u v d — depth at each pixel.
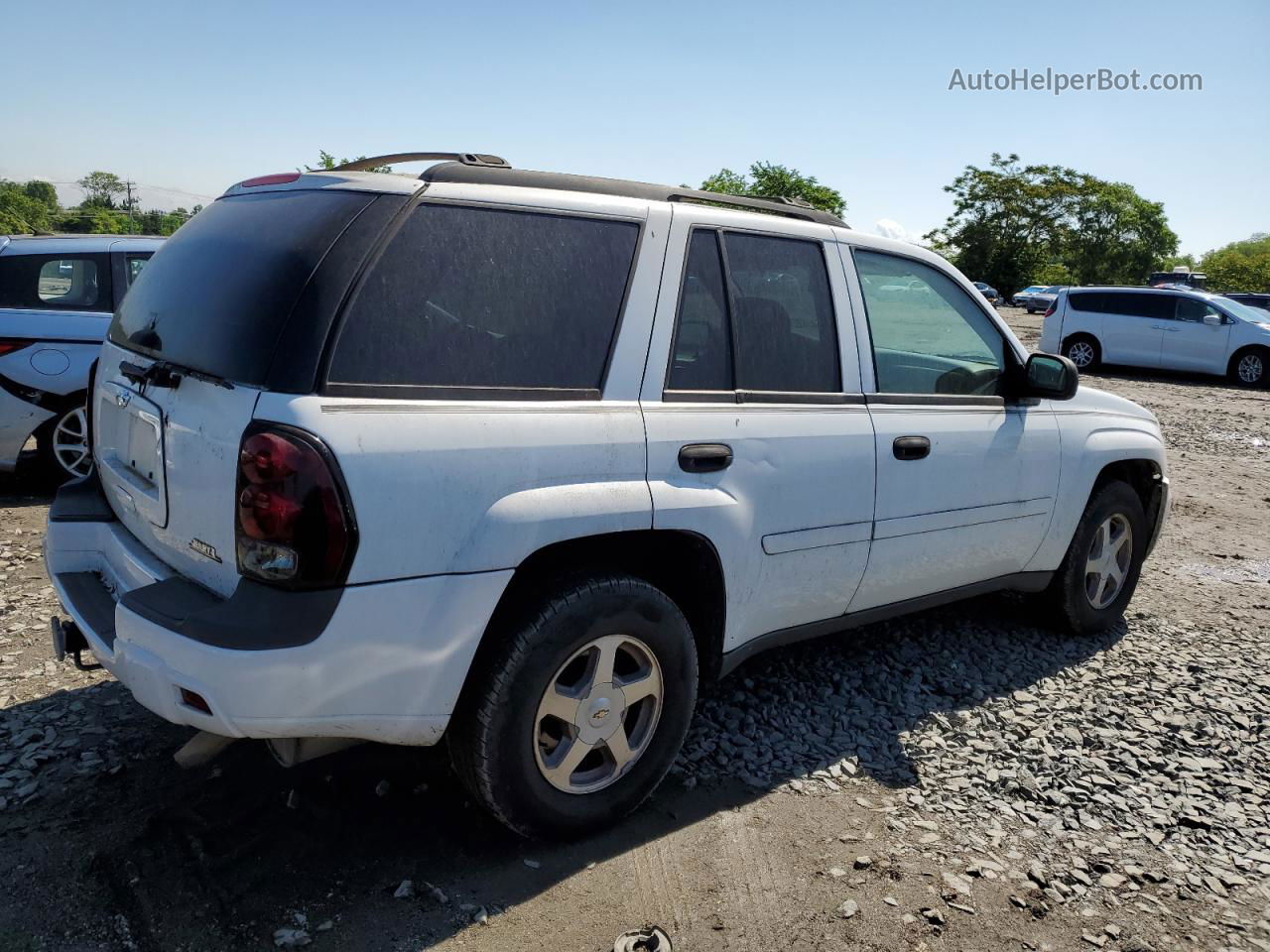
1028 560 4.40
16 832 2.80
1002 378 4.19
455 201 2.70
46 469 6.62
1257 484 9.57
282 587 2.32
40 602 4.61
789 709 3.87
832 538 3.46
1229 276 78.56
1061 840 3.08
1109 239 77.94
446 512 2.48
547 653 2.68
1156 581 6.03
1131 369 20.73
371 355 2.46
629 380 2.92
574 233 2.90
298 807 2.99
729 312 3.21
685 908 2.65
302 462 2.29
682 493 2.95
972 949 2.56
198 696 2.33
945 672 4.32
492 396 2.63
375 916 2.54
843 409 3.50
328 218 2.57
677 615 2.97
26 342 6.35
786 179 38.94
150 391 2.80
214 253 2.84
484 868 2.77
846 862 2.89
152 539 2.81
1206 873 2.95
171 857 2.73
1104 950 2.59
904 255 3.89
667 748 3.04
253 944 2.41
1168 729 3.89
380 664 2.43
